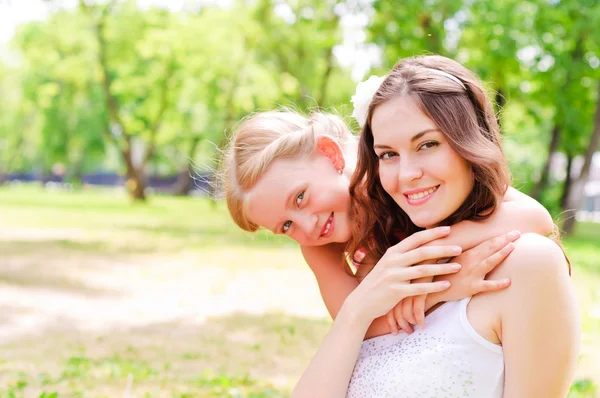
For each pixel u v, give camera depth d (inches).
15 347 253.3
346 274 82.2
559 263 60.4
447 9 661.3
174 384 208.5
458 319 63.9
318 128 80.8
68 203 1246.9
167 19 1187.3
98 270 447.2
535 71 719.7
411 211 65.8
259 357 247.4
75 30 1204.5
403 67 66.1
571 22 697.6
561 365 59.7
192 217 964.6
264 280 422.0
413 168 63.4
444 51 676.7
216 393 197.3
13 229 697.0
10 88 1849.2
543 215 67.2
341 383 67.9
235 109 1092.5
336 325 69.3
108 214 983.6
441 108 61.9
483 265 62.4
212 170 88.3
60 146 1756.9
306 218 76.6
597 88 761.6
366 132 72.8
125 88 1249.4
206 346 262.4
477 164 62.2
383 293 66.6
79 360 234.2
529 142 1021.8
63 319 305.1
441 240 66.1
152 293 374.9
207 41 1064.8
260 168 75.9
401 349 67.1
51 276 415.8
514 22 677.9
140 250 557.3
